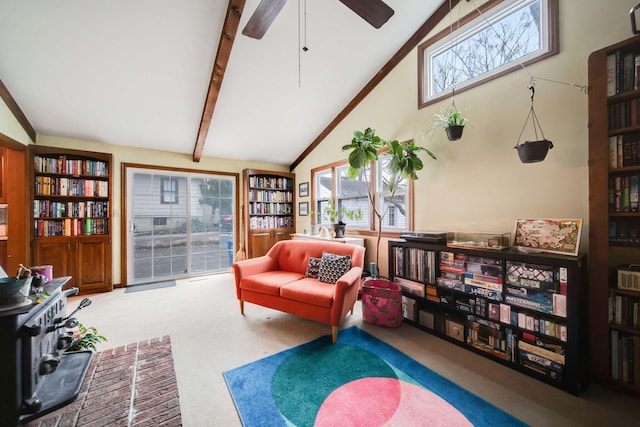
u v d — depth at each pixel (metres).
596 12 1.85
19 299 1.22
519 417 1.40
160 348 2.12
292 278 2.82
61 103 3.04
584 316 1.70
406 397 1.55
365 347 2.13
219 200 4.87
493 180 2.39
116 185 3.93
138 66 2.73
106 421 1.37
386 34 2.98
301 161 5.21
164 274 4.31
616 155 1.61
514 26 2.37
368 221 3.88
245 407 1.48
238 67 3.01
